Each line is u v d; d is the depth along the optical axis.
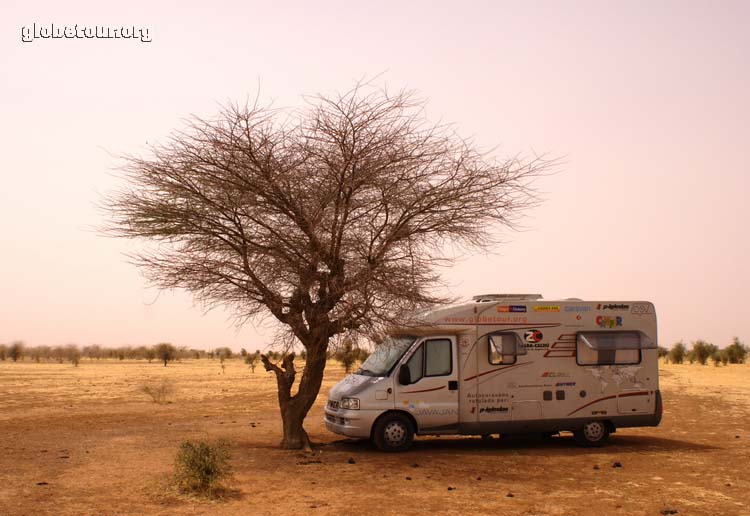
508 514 9.62
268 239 14.15
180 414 23.59
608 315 16.44
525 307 16.00
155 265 14.02
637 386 16.47
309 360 15.00
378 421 15.06
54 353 100.19
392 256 14.14
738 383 39.38
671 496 10.96
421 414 15.16
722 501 10.65
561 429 15.99
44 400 28.75
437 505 10.05
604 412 16.22
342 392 15.52
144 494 10.48
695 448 16.33
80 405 26.69
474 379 15.55
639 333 16.52
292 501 10.16
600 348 16.11
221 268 14.09
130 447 15.45
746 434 19.08
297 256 14.09
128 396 31.09
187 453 10.84
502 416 15.60
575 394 16.08
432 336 15.53
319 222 13.70
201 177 13.83
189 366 73.69
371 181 13.82
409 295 13.82
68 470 12.48
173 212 14.00
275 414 23.72
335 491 10.90
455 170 14.59
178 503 9.92
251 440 16.81
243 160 13.80
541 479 12.27
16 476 11.88
